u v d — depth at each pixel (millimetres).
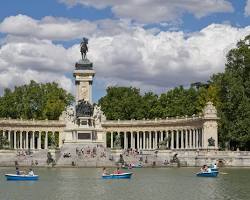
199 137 169875
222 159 149000
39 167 144750
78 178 102938
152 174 114625
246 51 174875
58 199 68875
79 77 182375
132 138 192125
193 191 78062
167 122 183500
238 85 166625
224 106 168250
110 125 192500
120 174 102000
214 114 162125
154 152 165000
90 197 71000
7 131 188125
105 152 159750
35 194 74438
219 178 101875
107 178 102062
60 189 81375
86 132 177125
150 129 188500
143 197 71000
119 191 78438
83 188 82875
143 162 152750
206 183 90812
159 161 153625
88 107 179750
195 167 146875
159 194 74375
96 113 182000
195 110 197000
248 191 77500
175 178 102562
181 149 171375
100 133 179750
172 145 182375
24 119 198250
